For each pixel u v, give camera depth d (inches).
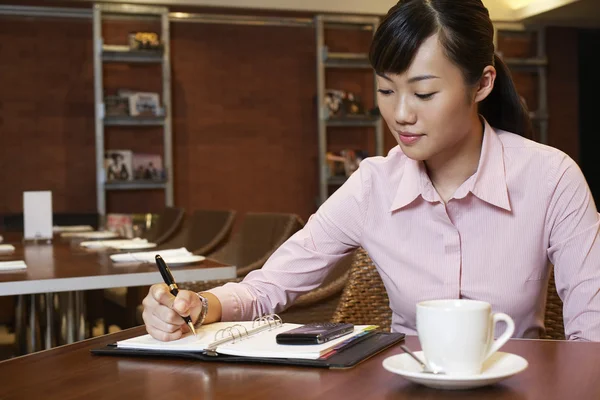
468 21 49.8
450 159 58.7
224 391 36.9
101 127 258.8
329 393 35.8
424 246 60.2
